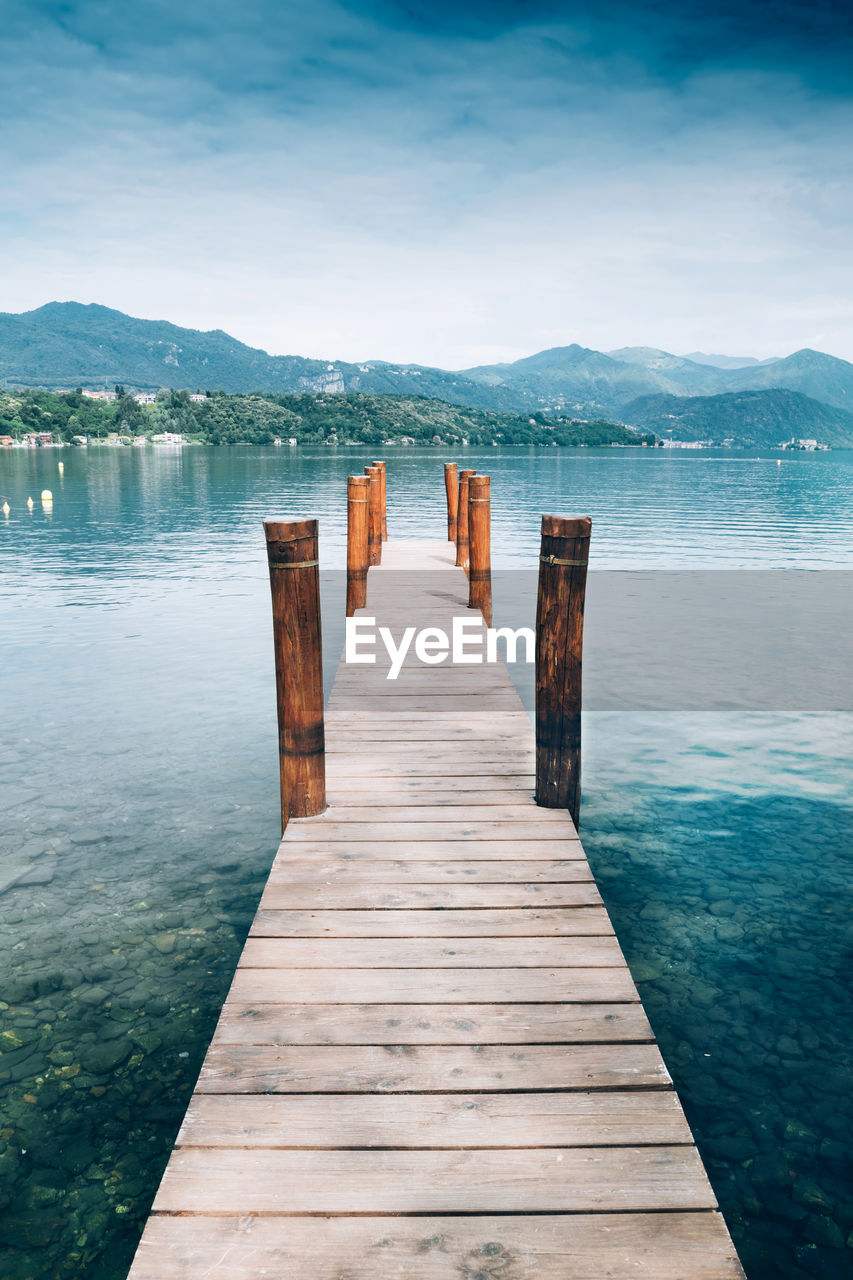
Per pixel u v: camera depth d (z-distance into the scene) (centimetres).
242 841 593
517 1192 229
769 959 450
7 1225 288
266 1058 279
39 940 464
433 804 483
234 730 839
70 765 740
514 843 435
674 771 738
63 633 1302
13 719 870
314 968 329
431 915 369
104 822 622
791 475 9344
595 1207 224
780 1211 296
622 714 910
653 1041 289
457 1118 254
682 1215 222
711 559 2384
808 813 646
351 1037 290
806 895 519
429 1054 282
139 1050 375
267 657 1152
